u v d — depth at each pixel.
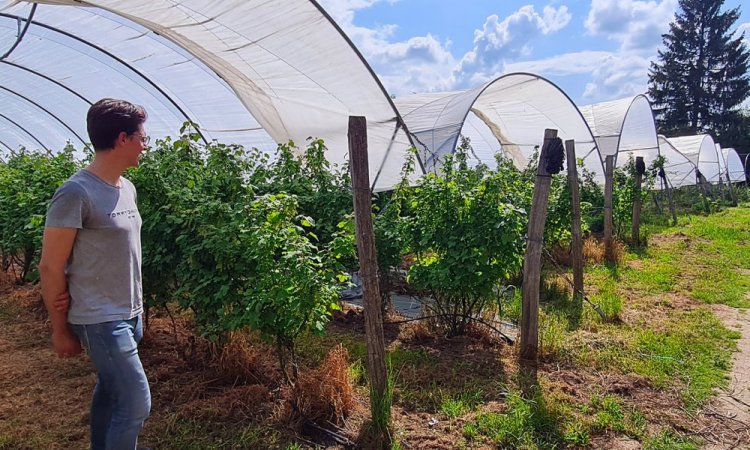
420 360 4.88
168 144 6.16
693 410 4.01
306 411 3.67
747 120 41.75
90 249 2.45
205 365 4.53
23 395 4.12
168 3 5.11
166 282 4.66
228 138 8.86
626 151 18.25
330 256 3.89
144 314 5.07
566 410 3.89
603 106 17.64
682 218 15.38
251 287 3.92
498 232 5.02
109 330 2.49
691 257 9.64
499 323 5.89
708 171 22.08
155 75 7.92
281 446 3.43
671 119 45.16
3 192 6.95
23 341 5.36
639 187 10.67
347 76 6.31
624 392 4.28
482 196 5.31
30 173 7.11
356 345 5.23
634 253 10.00
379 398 3.54
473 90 11.17
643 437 3.63
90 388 4.26
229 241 3.89
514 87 11.15
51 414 3.81
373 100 6.54
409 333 5.59
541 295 7.11
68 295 2.48
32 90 9.58
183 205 4.24
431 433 3.60
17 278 7.91
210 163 4.79
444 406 3.95
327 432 3.58
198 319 4.15
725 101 43.09
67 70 8.31
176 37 6.21
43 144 12.55
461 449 3.43
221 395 4.07
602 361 4.84
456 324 5.63
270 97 7.27
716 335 5.57
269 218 3.71
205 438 3.49
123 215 2.57
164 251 4.37
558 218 7.93
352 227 3.92
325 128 7.46
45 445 3.38
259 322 3.69
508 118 13.51
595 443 3.57
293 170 6.37
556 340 5.15
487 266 5.18
